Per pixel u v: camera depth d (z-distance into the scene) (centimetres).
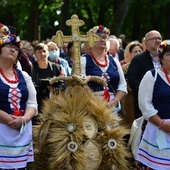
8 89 596
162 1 2688
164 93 631
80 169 599
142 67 812
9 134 593
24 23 3734
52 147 607
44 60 849
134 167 679
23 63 805
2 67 605
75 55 662
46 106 634
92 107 620
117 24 2180
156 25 3331
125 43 2097
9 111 597
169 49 631
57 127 610
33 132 638
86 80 637
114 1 2753
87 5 3222
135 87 800
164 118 634
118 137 624
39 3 2719
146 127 642
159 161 626
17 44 607
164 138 628
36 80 820
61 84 718
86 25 3481
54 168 604
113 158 618
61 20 2342
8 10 3000
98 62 730
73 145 600
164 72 639
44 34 3881
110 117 627
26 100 615
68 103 617
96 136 616
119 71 746
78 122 607
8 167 591
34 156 627
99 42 727
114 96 739
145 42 818
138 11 3191
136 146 670
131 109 876
